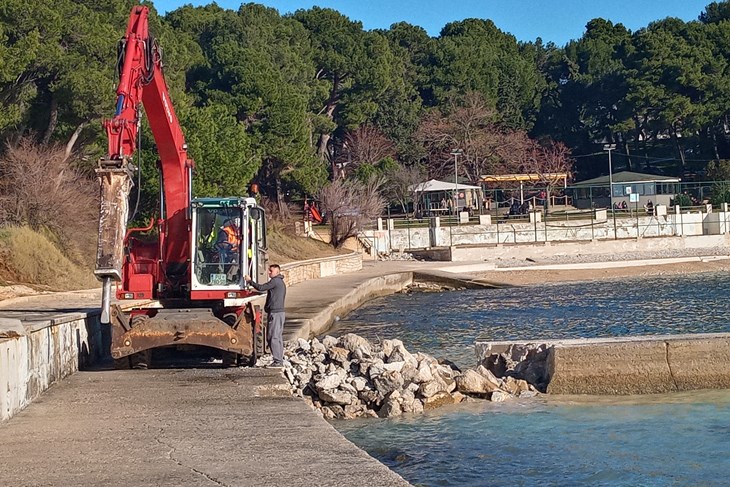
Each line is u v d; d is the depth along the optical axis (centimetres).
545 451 1441
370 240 7469
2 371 1225
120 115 1614
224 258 1841
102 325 2058
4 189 3838
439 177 10031
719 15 14112
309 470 970
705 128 11162
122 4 5084
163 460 1018
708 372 1834
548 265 6562
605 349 1847
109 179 1598
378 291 5225
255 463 1001
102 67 4372
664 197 9450
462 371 2059
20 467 989
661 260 6838
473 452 1445
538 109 12331
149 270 1889
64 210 3878
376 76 9612
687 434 1520
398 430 1598
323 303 3631
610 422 1617
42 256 3412
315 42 9738
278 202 7131
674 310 3878
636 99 11288
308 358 1986
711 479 1280
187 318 1730
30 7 3925
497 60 12219
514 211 8975
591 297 4678
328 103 9800
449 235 7706
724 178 10125
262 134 7219
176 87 5838
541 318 3712
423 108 11119
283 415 1277
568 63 13088
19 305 2747
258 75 7244
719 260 6881
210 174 4941
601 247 7781
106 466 992
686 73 11050
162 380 1611
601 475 1312
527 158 10419
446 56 11706
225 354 1788
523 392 1858
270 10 10056
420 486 1277
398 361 1864
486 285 5566
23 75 4144
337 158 9844
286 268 4538
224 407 1342
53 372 1560
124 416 1275
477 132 10238
